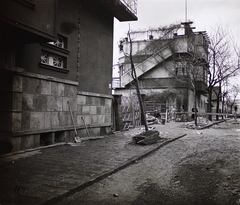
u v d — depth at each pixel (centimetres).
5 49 775
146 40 3175
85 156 802
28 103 872
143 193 502
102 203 450
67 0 1085
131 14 1470
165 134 1412
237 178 589
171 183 564
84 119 1214
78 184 519
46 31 793
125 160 752
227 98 5100
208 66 2848
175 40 2894
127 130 1636
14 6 681
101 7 1361
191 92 3061
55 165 677
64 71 1059
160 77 3005
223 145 1055
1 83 814
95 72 1312
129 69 2952
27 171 611
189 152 915
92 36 1281
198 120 2433
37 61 914
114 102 1590
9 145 796
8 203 417
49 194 459
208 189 521
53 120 993
